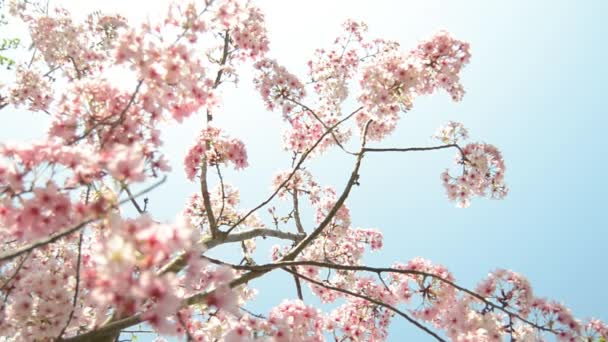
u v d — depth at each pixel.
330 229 8.30
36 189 3.02
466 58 6.11
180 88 3.68
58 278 4.12
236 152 6.17
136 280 2.29
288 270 5.13
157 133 3.87
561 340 4.45
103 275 2.29
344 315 6.96
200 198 7.84
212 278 3.35
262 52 7.62
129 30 3.52
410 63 5.91
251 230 6.46
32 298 4.02
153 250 2.36
